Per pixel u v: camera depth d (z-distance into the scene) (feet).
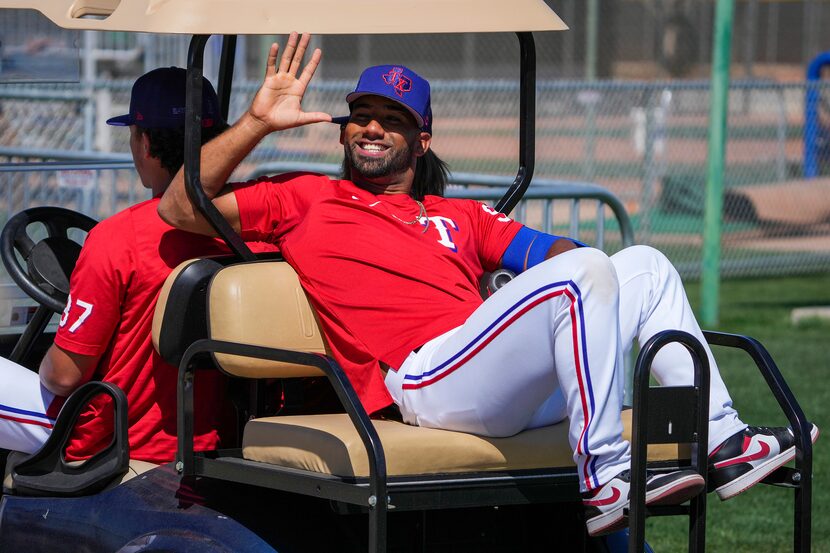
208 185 40.91
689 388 36.19
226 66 52.31
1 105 122.62
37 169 62.08
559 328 35.96
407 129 43.83
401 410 40.73
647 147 162.20
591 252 36.42
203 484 39.81
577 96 274.36
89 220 49.49
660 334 35.60
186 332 40.32
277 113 40.09
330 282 41.09
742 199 186.39
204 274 40.40
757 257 163.12
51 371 42.63
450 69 379.96
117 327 42.57
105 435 42.88
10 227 46.98
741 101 354.95
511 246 45.88
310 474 35.68
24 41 54.34
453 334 39.55
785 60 439.63
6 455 48.67
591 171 191.21
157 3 38.83
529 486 37.47
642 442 35.12
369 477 34.19
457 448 36.91
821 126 197.16
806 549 38.91
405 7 40.60
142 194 94.48
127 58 147.43
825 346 118.21
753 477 39.34
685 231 174.81
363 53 376.27
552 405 39.83
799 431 38.65
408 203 44.45
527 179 49.73
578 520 41.86
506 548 42.22
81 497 42.16
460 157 249.55
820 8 409.69
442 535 41.14
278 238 43.27
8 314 54.13
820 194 186.19
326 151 179.42
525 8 42.04
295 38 39.96
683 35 403.54
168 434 42.78
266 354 36.32
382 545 33.47
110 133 137.59
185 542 38.01
